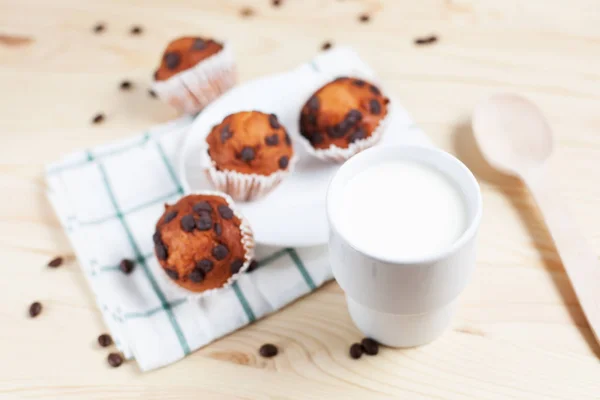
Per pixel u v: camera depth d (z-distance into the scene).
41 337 0.73
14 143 0.85
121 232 0.77
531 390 0.69
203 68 0.82
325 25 0.91
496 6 0.90
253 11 0.93
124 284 0.75
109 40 0.92
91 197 0.79
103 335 0.73
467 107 0.83
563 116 0.81
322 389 0.70
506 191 0.78
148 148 0.81
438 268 0.61
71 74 0.90
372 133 0.77
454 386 0.69
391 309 0.65
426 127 0.82
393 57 0.88
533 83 0.84
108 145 0.83
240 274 0.73
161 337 0.72
